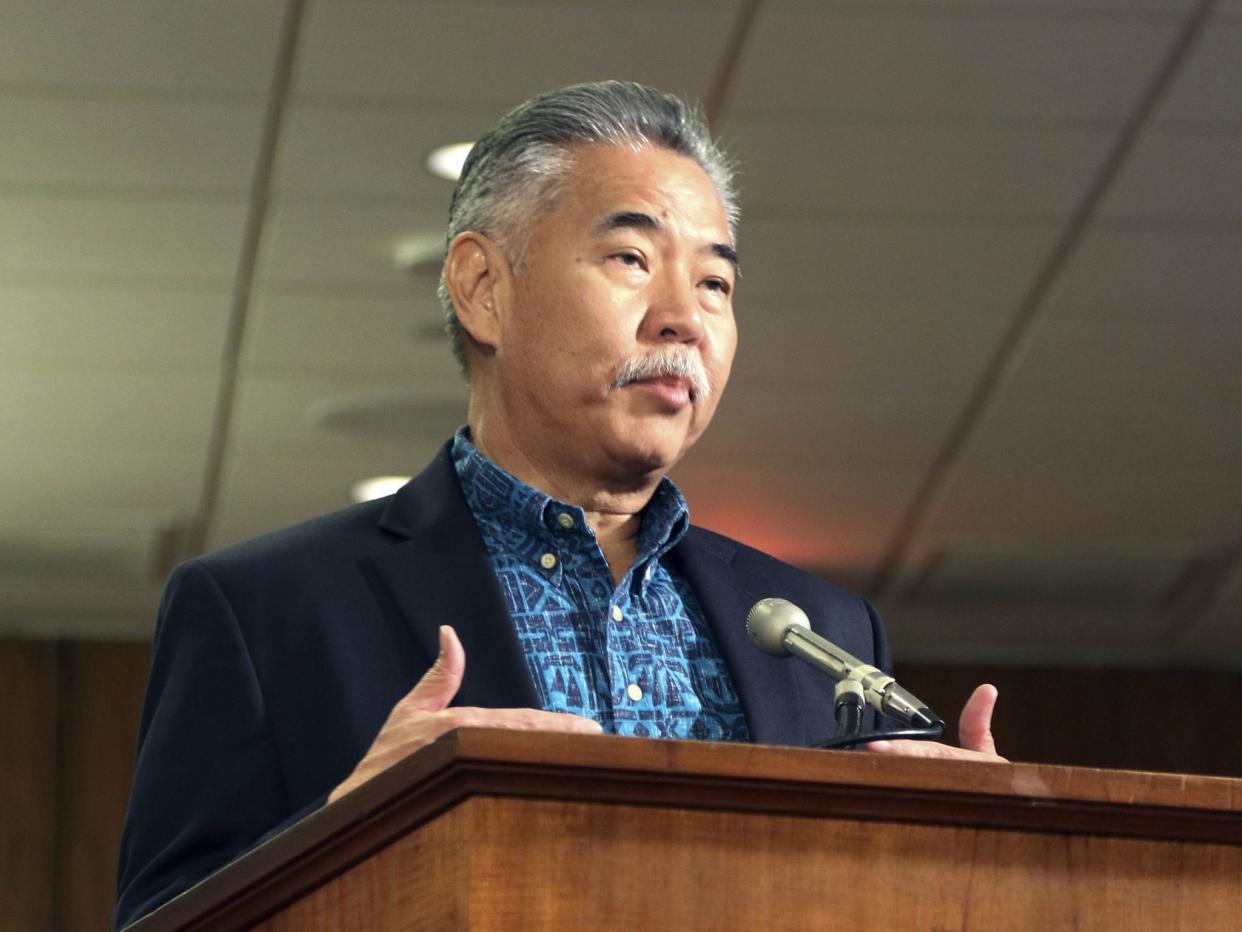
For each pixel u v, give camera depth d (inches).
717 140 584.4
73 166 578.9
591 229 216.7
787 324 680.4
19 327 654.5
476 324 224.8
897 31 542.9
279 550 209.6
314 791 193.0
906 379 713.6
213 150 574.2
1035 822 139.8
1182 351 699.4
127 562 815.7
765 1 528.1
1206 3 536.7
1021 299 668.7
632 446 213.8
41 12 520.4
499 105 559.5
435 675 155.2
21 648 874.8
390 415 712.4
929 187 610.5
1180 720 938.7
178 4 518.9
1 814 860.0
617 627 212.4
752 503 797.2
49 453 732.7
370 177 588.1
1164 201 619.8
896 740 177.3
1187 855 142.7
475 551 209.8
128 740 873.5
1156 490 792.3
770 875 135.6
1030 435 751.7
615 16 529.7
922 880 137.9
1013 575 856.9
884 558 841.5
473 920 130.1
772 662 213.6
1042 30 546.0
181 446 730.8
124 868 196.1
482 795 131.9
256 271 629.9
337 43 533.3
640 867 133.7
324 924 137.6
